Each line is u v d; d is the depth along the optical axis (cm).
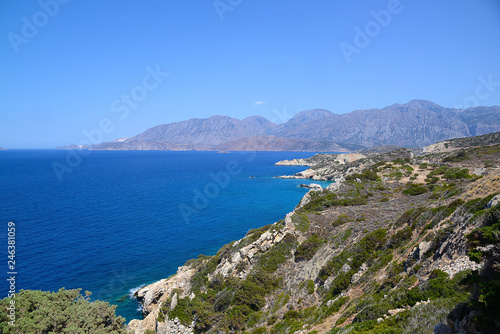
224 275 3784
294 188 14188
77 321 2594
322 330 2056
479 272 1341
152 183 15675
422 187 5619
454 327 1197
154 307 4019
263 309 3050
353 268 2778
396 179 7081
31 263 5081
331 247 3375
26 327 2267
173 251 5916
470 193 2362
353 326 1680
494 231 1318
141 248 5997
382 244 2809
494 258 1258
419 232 2527
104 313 2883
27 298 2731
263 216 8744
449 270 1625
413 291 1645
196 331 3164
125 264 5262
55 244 6000
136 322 3803
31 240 6191
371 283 2312
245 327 2898
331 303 2489
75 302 3009
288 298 3025
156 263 5359
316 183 15500
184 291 4000
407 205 4091
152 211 9181
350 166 15762
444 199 2744
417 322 1352
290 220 4141
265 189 13862
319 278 3031
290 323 2562
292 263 3594
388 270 2294
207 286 3809
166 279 4462
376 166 8669
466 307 1212
